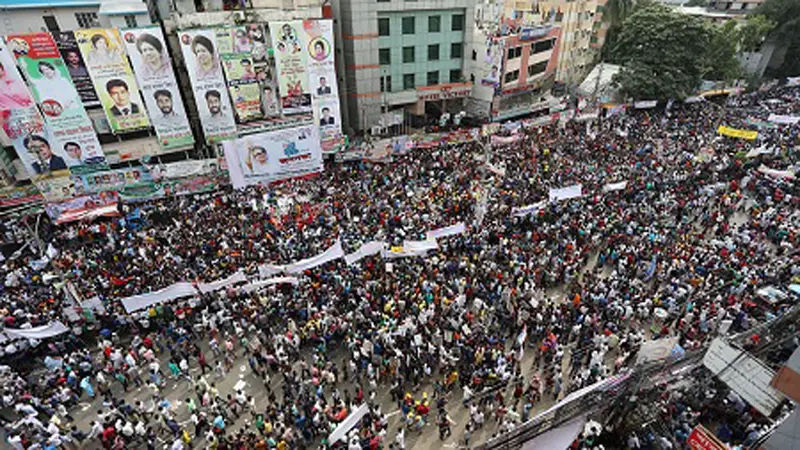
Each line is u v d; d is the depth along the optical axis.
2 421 16.83
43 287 23.11
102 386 17.91
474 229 26.17
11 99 30.06
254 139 31.11
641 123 46.75
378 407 16.34
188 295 21.55
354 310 20.59
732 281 21.53
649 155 36.91
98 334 20.62
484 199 26.41
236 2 38.94
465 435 16.22
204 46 34.38
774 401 12.54
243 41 35.47
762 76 64.88
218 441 15.39
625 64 54.84
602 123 46.56
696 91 54.03
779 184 31.84
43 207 29.80
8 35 28.81
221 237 26.11
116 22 34.03
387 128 46.47
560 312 20.41
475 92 51.31
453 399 17.95
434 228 26.09
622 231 26.39
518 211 26.44
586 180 32.12
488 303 21.27
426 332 19.09
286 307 20.95
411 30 44.25
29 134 31.31
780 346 15.95
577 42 63.25
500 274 22.38
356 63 42.72
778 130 43.16
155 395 17.59
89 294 21.94
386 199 30.33
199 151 39.69
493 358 18.03
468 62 48.06
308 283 22.28
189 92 38.56
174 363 18.95
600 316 20.52
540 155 37.38
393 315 19.89
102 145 35.47
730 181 32.91
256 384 18.88
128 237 27.06
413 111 48.75
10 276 23.41
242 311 20.86
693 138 41.31
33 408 16.55
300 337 20.00
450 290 21.86
